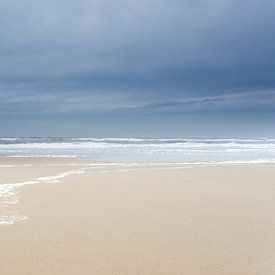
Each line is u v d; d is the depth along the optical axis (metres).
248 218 8.59
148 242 6.71
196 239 6.89
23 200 10.62
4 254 5.97
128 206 9.91
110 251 6.19
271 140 81.25
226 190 12.89
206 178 16.33
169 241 6.76
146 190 12.74
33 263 5.59
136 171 19.23
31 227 7.68
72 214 8.91
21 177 16.36
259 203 10.45
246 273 5.24
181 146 53.28
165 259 5.80
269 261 5.70
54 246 6.43
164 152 38.38
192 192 12.38
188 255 5.98
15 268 5.37
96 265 5.54
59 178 15.98
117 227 7.75
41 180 15.23
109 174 17.72
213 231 7.46
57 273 5.22
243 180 15.73
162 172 18.75
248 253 6.07
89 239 6.87
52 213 8.99
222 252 6.13
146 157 30.98
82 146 50.19
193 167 21.73
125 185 13.93
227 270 5.34
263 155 34.69
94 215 8.83
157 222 8.18
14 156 31.20
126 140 69.31
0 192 11.93
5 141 57.91
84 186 13.56
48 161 26.25
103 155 33.25
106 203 10.32
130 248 6.36
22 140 61.38
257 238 6.96
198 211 9.33
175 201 10.67
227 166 22.47
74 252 6.13
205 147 50.62
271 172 19.05
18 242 6.64
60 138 73.88
